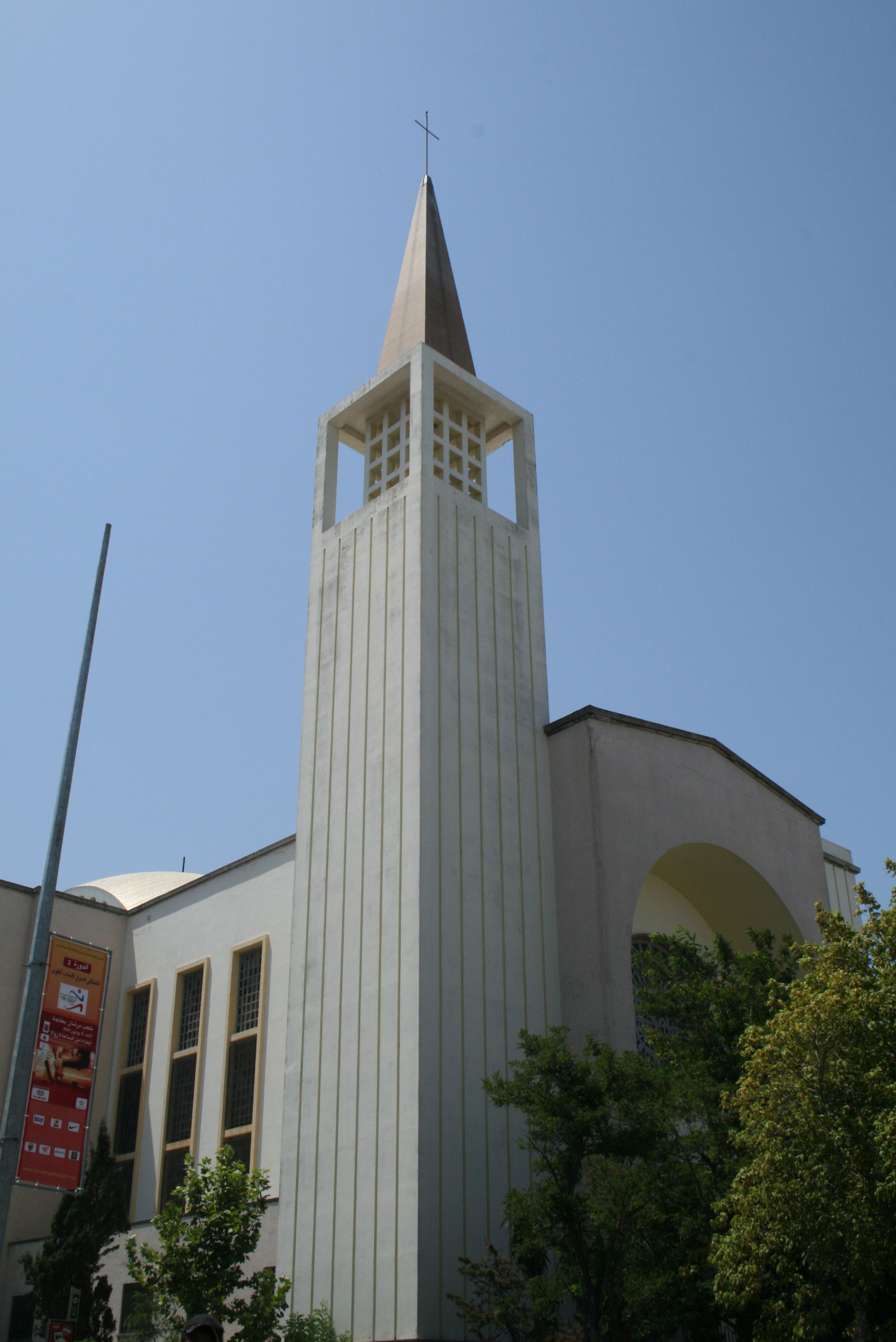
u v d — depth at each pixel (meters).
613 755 23.92
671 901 27.09
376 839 21.91
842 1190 13.26
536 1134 14.97
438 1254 18.11
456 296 29.88
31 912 28.55
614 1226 14.48
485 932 21.27
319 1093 20.83
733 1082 16.80
